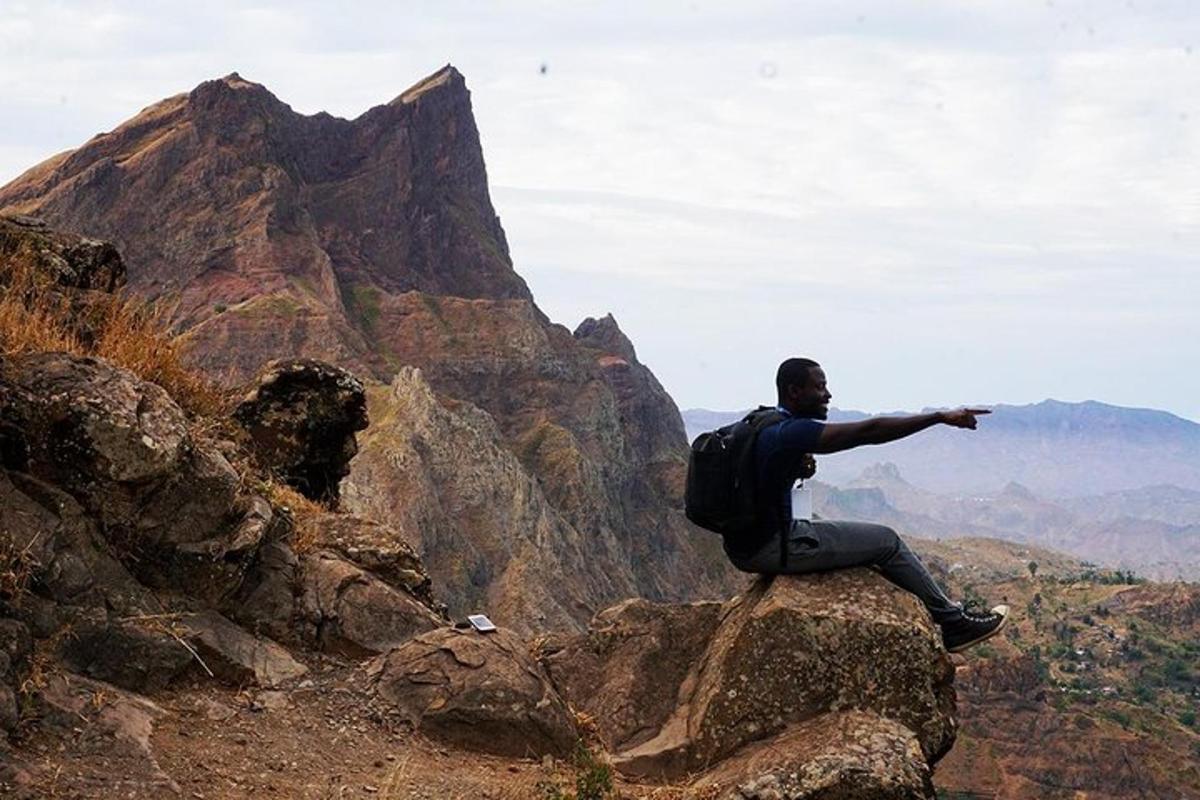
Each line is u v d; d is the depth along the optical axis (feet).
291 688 21.93
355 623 24.82
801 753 19.76
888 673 21.13
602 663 23.85
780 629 21.42
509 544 473.26
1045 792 513.86
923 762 19.71
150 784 17.33
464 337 650.02
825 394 22.45
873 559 22.56
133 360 29.12
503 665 22.18
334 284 646.33
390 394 515.09
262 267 649.20
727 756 21.12
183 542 22.94
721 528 22.39
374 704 21.77
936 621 22.67
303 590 25.03
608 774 20.11
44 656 19.19
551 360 655.35
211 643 21.76
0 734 16.89
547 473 561.02
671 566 633.61
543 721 21.43
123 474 21.93
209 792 17.72
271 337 579.89
